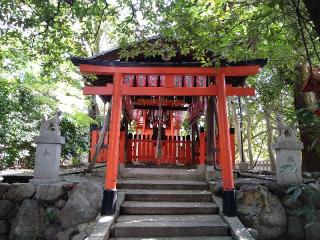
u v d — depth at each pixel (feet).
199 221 17.89
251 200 19.08
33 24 19.33
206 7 16.97
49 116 37.45
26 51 25.05
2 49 28.14
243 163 35.09
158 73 20.07
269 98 39.60
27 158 40.42
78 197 18.35
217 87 20.01
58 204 18.48
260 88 39.58
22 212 18.11
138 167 30.96
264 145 72.54
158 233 16.80
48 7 19.08
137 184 23.27
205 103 29.55
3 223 18.61
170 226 16.90
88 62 19.94
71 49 22.62
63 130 42.37
